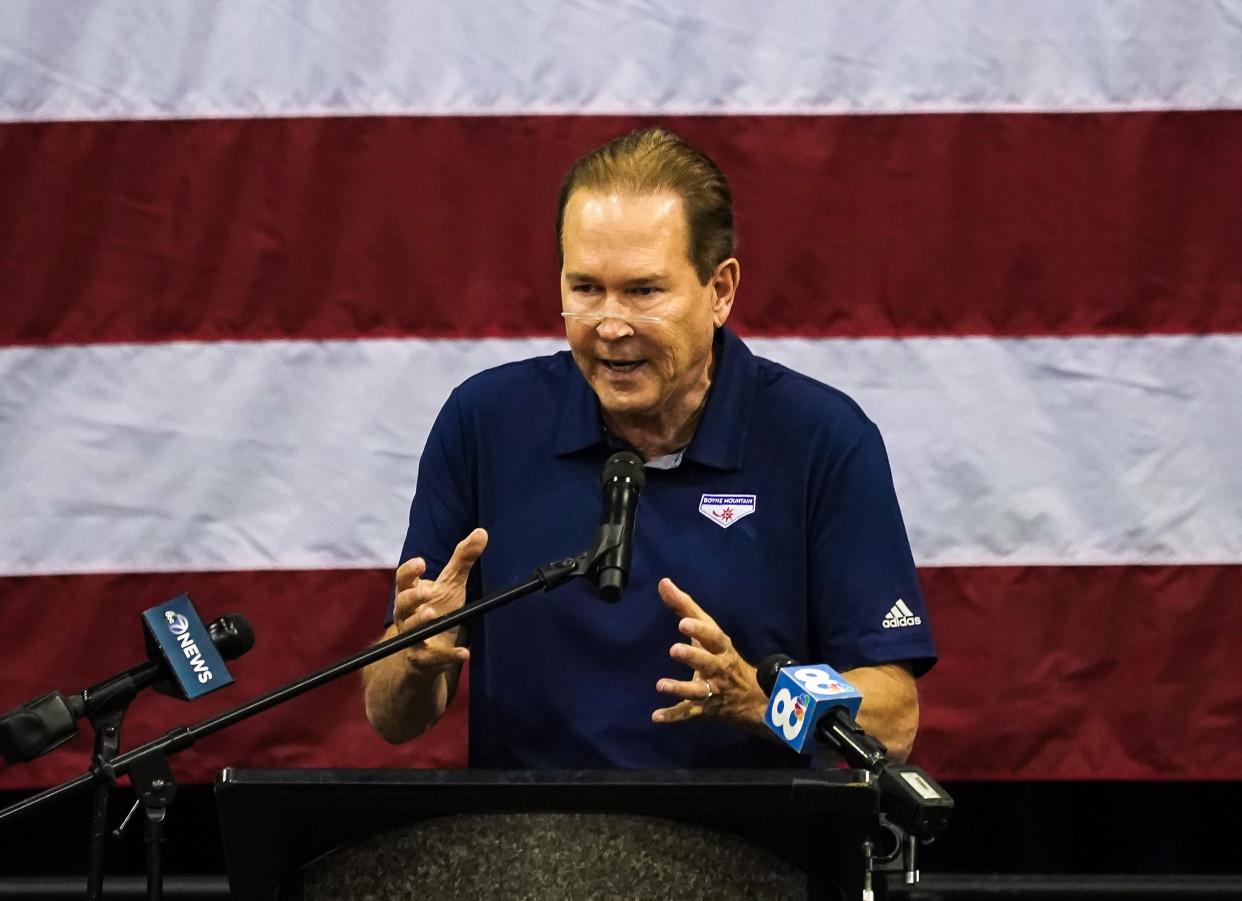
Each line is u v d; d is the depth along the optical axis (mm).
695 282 7434
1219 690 10359
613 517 6613
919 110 10508
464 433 8336
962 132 10492
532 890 5406
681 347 7414
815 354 10484
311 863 5594
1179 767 10352
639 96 10578
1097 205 10445
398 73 10641
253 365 10625
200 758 10570
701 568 7906
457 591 7055
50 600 10586
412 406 10586
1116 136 10453
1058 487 10445
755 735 7582
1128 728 10375
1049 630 10422
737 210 10516
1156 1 10453
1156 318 10445
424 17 10633
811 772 5293
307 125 10641
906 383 10477
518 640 7949
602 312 7301
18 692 10562
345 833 5473
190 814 11125
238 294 10625
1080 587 10422
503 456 8211
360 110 10641
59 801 6172
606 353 7371
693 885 5430
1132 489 10422
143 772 6168
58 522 10586
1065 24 10484
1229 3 10445
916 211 10492
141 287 10633
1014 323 10453
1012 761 10391
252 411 10609
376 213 10602
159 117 10656
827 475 8039
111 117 10656
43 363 10617
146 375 10617
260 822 5379
